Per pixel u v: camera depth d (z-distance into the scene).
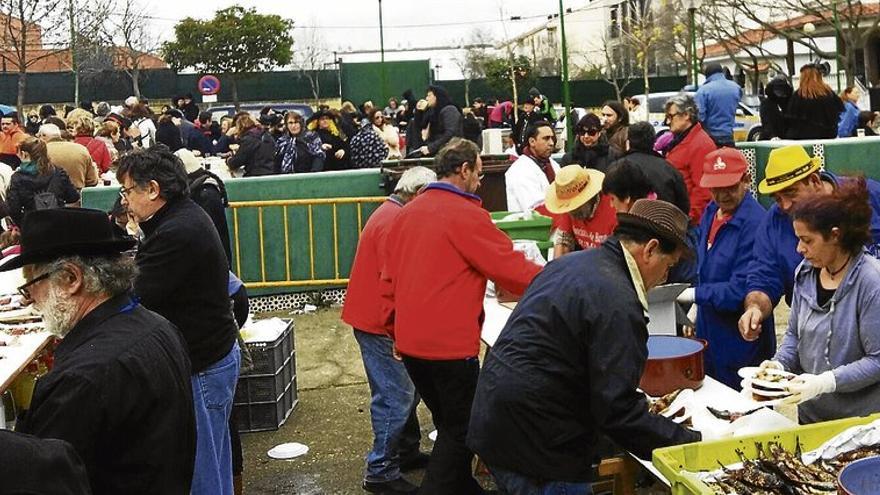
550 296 3.11
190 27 34.06
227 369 4.14
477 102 21.52
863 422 3.03
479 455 3.28
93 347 2.62
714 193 4.68
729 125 10.02
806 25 26.28
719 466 2.90
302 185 9.13
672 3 29.73
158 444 2.64
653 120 22.14
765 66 30.98
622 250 3.10
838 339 3.50
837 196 3.45
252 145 11.33
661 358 3.84
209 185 6.12
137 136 14.94
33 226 2.67
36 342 4.55
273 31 34.62
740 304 4.56
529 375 3.10
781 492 2.73
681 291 4.38
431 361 4.46
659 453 2.87
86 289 2.70
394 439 5.16
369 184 9.22
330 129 12.45
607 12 39.53
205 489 4.03
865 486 2.58
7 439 1.98
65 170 9.83
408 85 36.47
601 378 2.98
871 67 29.62
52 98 32.16
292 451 5.83
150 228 4.02
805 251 3.49
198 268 3.97
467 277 4.45
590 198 5.39
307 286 9.23
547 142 7.25
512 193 7.16
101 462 2.59
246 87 36.44
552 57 41.19
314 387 7.09
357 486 5.33
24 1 22.64
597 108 35.16
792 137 11.02
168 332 2.82
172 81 34.41
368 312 5.09
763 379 3.49
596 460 3.69
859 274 3.43
